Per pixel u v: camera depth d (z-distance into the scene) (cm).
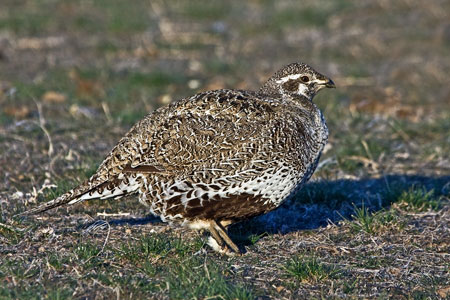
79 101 2955
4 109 2772
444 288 1449
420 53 4025
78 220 1758
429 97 3266
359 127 2727
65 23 4491
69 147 2353
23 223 1708
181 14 4834
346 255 1606
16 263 1482
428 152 2438
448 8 4766
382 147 2469
